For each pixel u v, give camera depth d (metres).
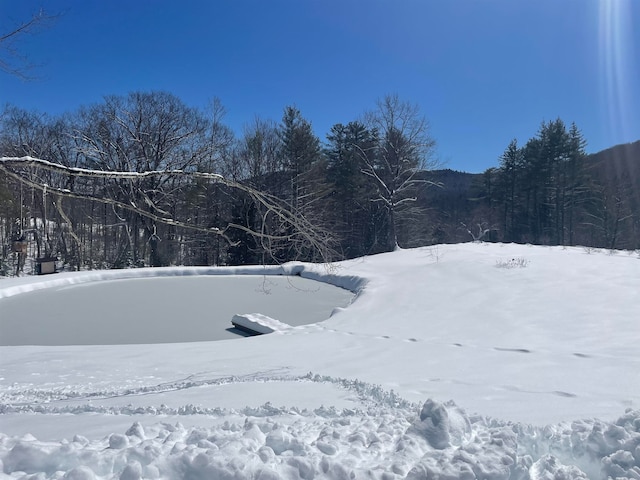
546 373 6.86
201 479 2.33
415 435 3.01
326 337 10.89
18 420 4.45
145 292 20.88
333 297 19.20
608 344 8.52
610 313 10.80
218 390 5.98
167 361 8.67
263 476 2.30
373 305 14.67
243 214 25.91
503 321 11.07
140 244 28.91
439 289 15.78
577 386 6.05
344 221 40.84
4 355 9.34
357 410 4.57
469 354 8.49
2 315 15.73
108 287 22.30
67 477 2.22
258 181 31.73
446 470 2.48
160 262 28.98
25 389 6.75
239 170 32.44
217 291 21.09
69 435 3.72
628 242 39.94
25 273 27.64
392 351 9.03
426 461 2.62
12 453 2.46
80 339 12.80
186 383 6.73
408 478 2.44
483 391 5.88
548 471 2.60
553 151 43.62
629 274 14.89
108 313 16.31
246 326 13.88
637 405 5.05
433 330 10.87
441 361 8.02
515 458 2.66
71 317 15.60
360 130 42.31
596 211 42.41
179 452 2.52
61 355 9.32
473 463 2.56
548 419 4.34
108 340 12.72
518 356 8.16
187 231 29.91
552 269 16.53
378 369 7.49
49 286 22.00
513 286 14.84
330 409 4.59
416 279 18.08
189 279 24.97
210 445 2.69
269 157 35.25
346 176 40.12
